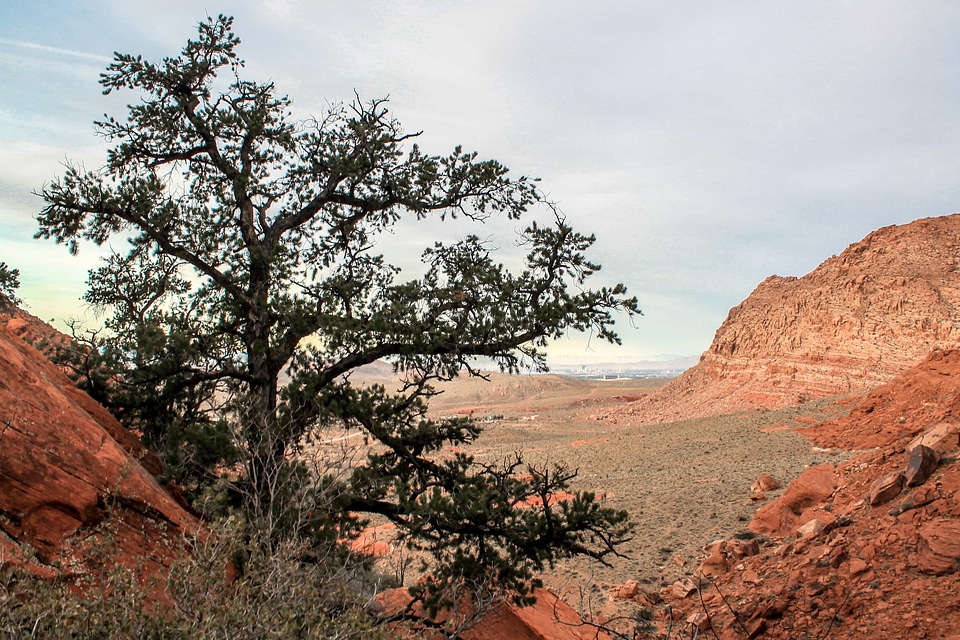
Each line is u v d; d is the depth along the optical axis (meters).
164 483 9.38
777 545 17.84
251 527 7.03
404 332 10.66
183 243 11.69
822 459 30.33
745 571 15.99
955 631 10.10
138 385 10.77
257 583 5.29
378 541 19.42
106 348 10.67
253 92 13.34
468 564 9.71
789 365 79.12
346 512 9.69
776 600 12.96
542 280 11.39
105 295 12.63
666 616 15.25
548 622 12.16
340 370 11.20
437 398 183.25
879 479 15.70
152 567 6.87
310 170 12.84
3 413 6.80
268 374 11.17
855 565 12.79
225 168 12.34
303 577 5.52
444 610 10.06
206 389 11.60
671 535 21.89
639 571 18.88
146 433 11.13
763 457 35.34
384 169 12.97
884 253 85.56
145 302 12.98
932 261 79.62
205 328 11.54
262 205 12.84
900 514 13.78
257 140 12.84
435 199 13.14
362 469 10.23
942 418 18.80
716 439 46.28
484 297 11.28
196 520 8.04
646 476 36.06
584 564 19.91
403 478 11.27
